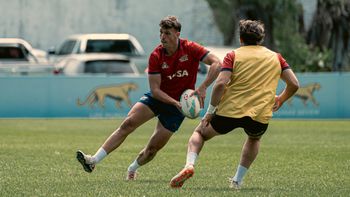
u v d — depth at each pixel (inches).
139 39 4389.8
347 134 2117.4
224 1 3858.3
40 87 2699.3
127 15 4389.8
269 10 3740.2
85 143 1776.6
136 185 1058.7
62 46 3858.3
